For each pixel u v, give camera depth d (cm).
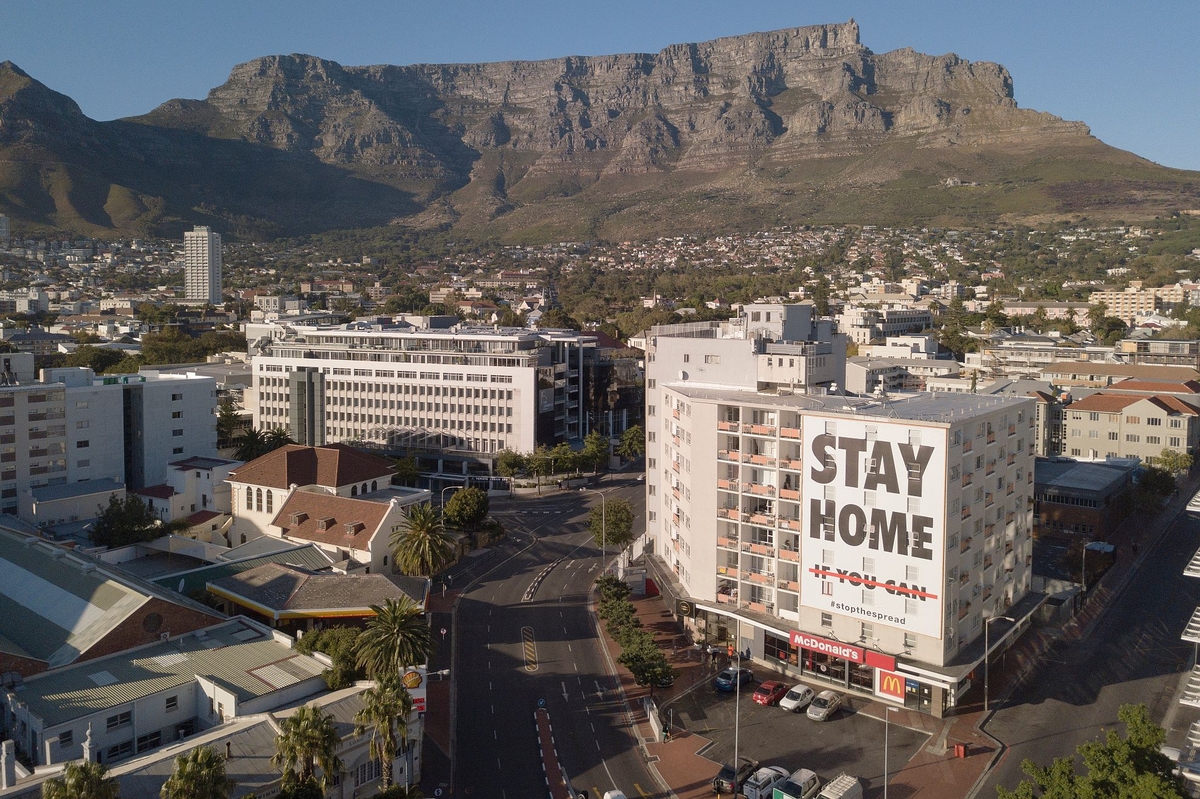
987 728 11331
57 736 9331
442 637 14300
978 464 12138
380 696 8938
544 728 11450
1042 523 19650
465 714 11812
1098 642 13988
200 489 19875
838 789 9494
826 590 12225
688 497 14238
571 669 13188
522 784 10169
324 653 11419
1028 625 14500
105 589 12075
